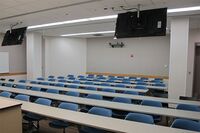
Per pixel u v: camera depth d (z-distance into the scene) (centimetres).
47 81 753
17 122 221
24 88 602
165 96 628
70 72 1150
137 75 1039
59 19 640
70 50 1147
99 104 376
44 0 436
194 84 842
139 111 326
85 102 393
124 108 346
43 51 1083
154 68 996
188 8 499
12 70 1018
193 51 820
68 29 856
